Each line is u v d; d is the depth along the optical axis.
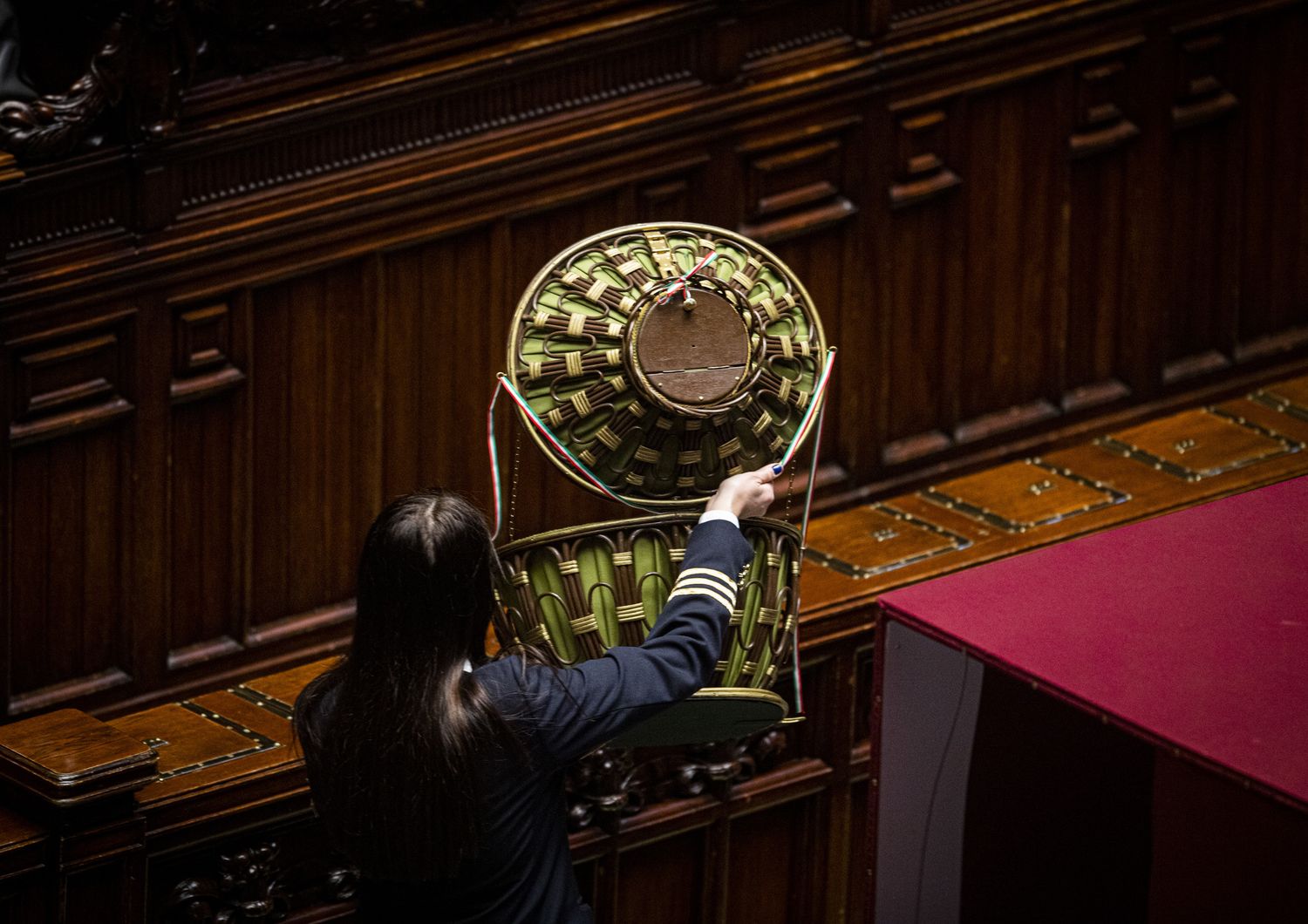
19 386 14.21
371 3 14.72
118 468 14.80
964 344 18.45
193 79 14.26
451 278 15.84
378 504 15.95
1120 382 19.42
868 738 16.22
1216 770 8.83
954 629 9.99
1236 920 9.70
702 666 10.00
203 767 13.85
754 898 16.14
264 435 15.36
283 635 15.76
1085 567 10.59
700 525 10.49
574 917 10.09
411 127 15.32
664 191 16.59
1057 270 18.69
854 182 17.44
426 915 10.05
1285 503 11.24
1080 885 10.80
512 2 15.38
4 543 14.40
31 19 14.02
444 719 9.60
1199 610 10.12
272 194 14.84
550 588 10.81
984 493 17.86
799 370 11.34
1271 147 19.64
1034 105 18.17
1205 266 19.62
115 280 14.35
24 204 14.00
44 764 12.97
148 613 15.12
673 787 15.31
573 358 10.88
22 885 12.95
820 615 15.60
